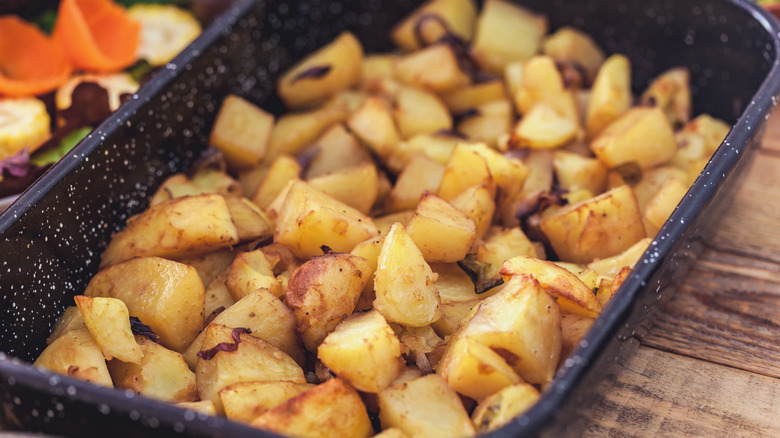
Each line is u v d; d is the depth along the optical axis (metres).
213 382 0.50
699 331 0.57
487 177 0.59
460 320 0.54
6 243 0.51
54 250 0.54
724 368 0.56
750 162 0.60
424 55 0.68
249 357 0.51
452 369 0.49
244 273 0.54
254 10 0.67
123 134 0.58
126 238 0.56
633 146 0.62
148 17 0.77
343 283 0.52
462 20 0.73
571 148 0.65
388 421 0.49
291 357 0.53
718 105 0.69
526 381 0.50
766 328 0.57
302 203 0.56
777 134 0.69
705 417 0.53
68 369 0.50
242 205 0.58
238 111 0.64
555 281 0.52
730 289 0.59
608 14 0.71
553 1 0.72
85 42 0.70
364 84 0.71
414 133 0.66
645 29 0.70
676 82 0.68
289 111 0.70
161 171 0.61
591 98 0.67
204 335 0.53
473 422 0.49
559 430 0.45
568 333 0.52
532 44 0.71
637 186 0.62
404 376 0.50
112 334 0.51
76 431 0.46
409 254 0.52
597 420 0.53
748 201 0.65
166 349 0.52
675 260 0.52
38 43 0.71
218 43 0.64
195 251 0.56
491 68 0.71
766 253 0.61
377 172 0.63
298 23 0.71
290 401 0.48
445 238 0.55
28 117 0.67
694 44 0.68
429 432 0.48
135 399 0.44
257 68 0.68
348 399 0.49
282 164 0.61
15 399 0.46
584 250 0.58
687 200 0.52
